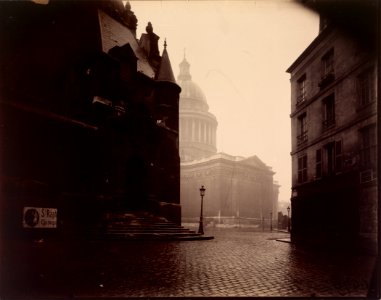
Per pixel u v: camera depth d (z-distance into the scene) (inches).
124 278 297.3
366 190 594.9
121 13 1296.8
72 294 241.9
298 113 905.5
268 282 292.5
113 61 1008.2
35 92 775.1
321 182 756.6
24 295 238.4
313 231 786.8
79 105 882.1
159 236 778.2
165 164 1169.4
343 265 397.1
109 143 917.8
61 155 774.5
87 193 816.9
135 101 1125.1
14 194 643.5
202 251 542.3
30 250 474.3
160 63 1288.1
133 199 1006.4
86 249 510.3
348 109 667.4
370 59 589.6
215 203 2551.7
